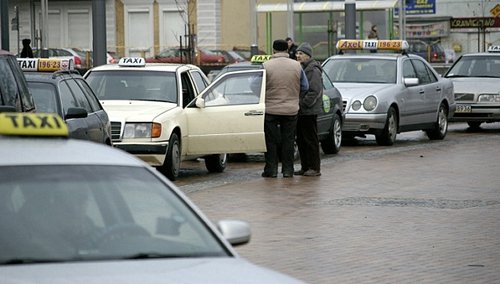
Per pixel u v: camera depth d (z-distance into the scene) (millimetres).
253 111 31359
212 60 97375
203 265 9789
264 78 31109
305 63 31484
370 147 41562
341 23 85812
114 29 116250
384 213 24438
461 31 112438
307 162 31797
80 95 26922
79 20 116438
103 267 9523
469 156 37562
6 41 48688
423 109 43844
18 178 10367
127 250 10039
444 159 36500
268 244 20516
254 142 31516
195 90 33188
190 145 31828
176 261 9883
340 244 20547
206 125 31734
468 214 24297
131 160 11195
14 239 9906
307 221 23312
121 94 32281
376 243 20625
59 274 9258
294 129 31188
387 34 82812
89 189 10477
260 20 104375
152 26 116062
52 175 10492
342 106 39375
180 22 115688
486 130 51281
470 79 49531
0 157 10531
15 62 21859
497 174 32125
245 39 113250
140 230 10297
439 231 21984
